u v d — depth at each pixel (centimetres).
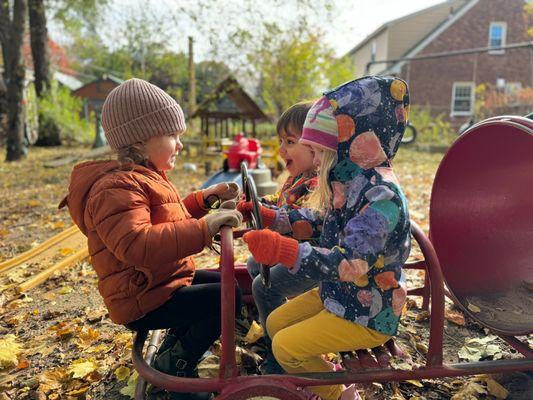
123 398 228
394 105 183
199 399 213
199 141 1305
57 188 879
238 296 218
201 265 403
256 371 244
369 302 179
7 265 427
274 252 166
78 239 490
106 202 180
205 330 205
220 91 1181
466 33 2127
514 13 2108
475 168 236
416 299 319
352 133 180
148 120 201
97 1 1453
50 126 1881
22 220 628
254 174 636
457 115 2166
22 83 1370
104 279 195
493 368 189
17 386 241
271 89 1410
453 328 281
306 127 188
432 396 221
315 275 168
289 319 207
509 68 2136
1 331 303
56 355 269
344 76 1566
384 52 2438
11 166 1231
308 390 194
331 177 189
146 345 266
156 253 177
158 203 194
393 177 183
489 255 240
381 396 222
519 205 234
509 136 205
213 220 183
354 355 193
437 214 248
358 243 169
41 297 354
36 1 1571
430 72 2156
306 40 1295
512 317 210
